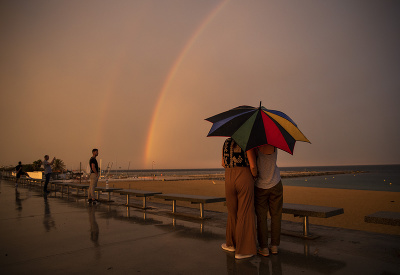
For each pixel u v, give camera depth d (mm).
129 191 8203
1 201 9273
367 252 3451
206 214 6414
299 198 14875
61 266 3029
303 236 4184
